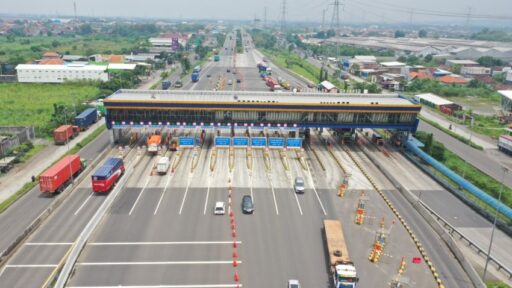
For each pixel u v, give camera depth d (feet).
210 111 265.95
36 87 492.13
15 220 174.70
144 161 247.29
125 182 214.48
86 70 531.50
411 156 268.82
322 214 186.80
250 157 256.32
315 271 145.28
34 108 380.37
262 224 176.04
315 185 219.41
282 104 264.52
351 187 218.18
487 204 207.10
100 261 146.82
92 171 230.07
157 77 599.98
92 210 184.85
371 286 137.49
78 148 272.51
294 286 132.05
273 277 141.18
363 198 200.44
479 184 233.76
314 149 280.92
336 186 219.00
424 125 370.12
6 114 354.95
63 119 319.88
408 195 205.36
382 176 235.61
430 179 235.61
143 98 273.95
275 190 211.20
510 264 153.28
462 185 221.66
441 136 335.06
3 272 138.92
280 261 150.41
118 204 190.08
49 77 529.45
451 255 157.07
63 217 177.68
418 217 186.91
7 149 253.24
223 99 276.41
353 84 553.23
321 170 241.35
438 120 390.01
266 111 266.98
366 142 301.84
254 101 266.57
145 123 267.39
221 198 199.82
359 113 273.13
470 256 158.20
